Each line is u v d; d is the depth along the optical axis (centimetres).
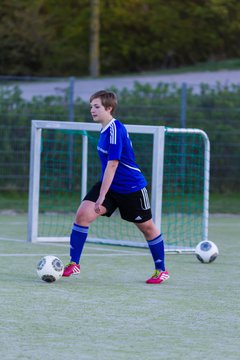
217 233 4062
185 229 4175
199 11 11569
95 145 4956
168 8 11638
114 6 11531
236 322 1827
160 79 9281
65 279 2391
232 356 1513
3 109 5019
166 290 2256
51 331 1683
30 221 3406
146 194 2341
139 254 3111
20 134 5034
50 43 10262
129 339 1633
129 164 2305
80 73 10894
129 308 1955
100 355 1497
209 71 10162
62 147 5000
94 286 2280
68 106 5116
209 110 5394
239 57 11919
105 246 3375
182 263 2900
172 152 5062
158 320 1827
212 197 5306
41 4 10919
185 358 1491
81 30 11438
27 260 2809
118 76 10019
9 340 1595
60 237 3497
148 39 11619
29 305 1955
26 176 5047
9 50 9950
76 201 4991
